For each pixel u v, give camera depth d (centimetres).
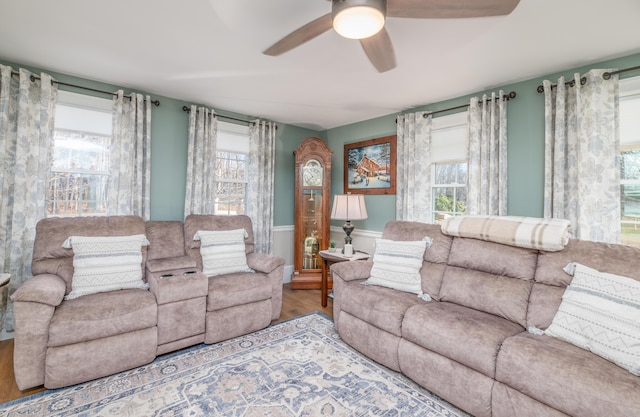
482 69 262
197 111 360
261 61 253
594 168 237
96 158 306
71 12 188
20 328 183
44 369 188
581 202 243
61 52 240
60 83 272
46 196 267
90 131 297
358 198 352
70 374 190
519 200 287
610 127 234
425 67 259
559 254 196
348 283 268
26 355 183
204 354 236
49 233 246
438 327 189
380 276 264
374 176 417
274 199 445
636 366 134
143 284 257
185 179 358
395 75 278
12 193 257
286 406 177
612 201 232
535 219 216
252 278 283
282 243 455
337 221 470
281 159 454
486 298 210
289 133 462
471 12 144
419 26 196
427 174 350
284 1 172
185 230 316
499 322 189
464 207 334
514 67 258
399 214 372
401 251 266
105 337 203
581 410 130
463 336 177
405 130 367
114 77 288
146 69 270
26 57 250
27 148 258
